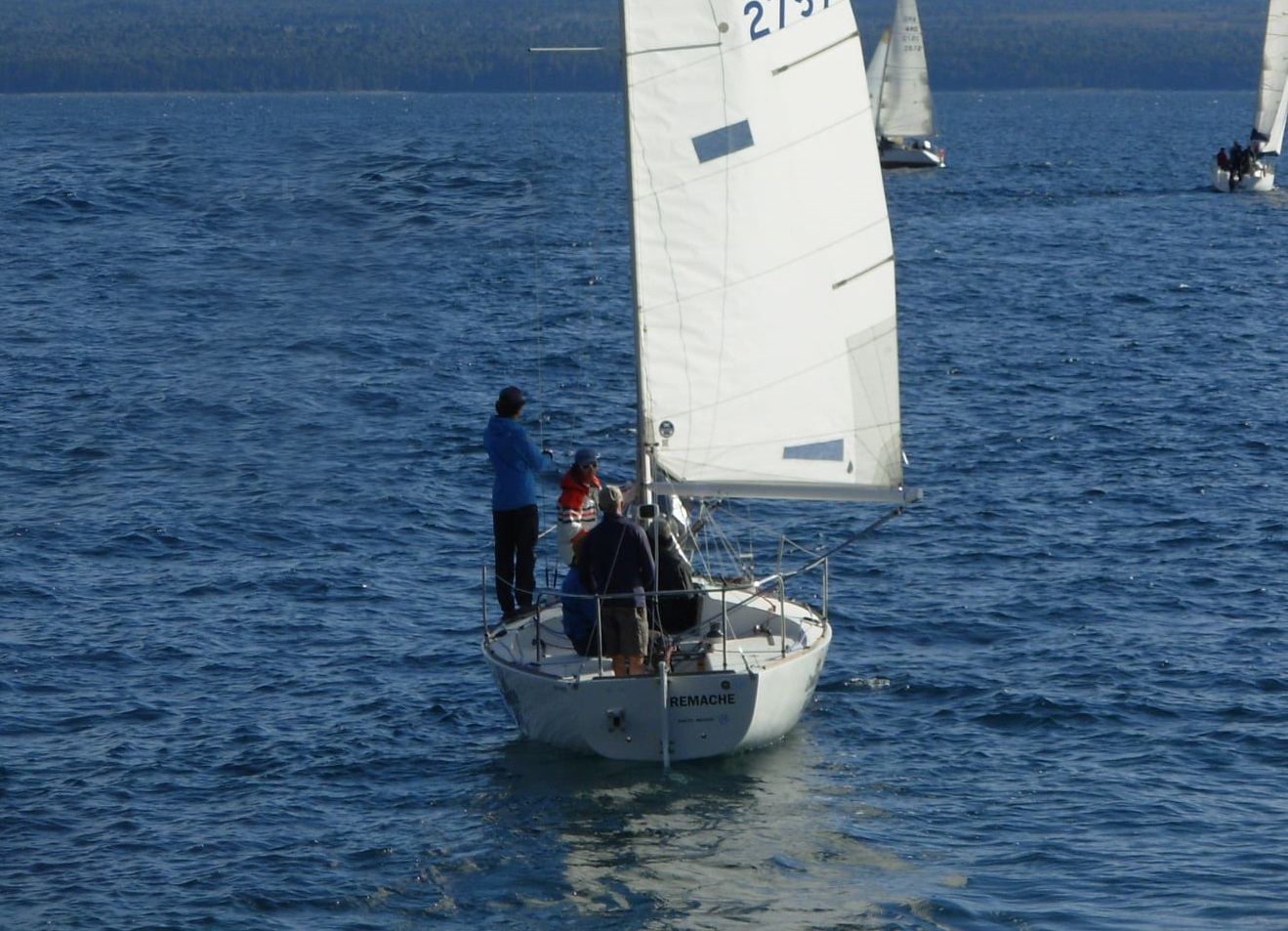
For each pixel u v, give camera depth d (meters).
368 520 116.75
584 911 60.84
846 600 99.00
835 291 75.12
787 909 60.91
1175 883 62.78
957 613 96.25
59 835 67.12
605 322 199.38
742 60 73.06
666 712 71.44
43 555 107.00
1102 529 113.44
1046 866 64.38
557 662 73.75
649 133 73.00
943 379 167.50
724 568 105.38
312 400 155.38
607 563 71.69
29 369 165.50
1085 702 81.44
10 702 81.44
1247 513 117.38
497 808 69.25
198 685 84.50
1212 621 94.19
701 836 66.62
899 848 65.81
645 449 75.00
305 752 75.62
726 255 74.25
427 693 83.44
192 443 138.88
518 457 81.25
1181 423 146.25
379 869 64.19
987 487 125.25
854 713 80.62
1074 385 164.00
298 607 97.44
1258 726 78.50
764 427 75.69
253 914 60.75
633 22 72.19
